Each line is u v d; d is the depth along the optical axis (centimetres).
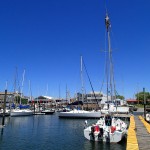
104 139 2408
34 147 2438
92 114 5731
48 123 5000
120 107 6631
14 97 8588
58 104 13262
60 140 2842
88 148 2255
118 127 2595
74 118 5888
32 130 3834
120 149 2200
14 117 6556
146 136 2427
